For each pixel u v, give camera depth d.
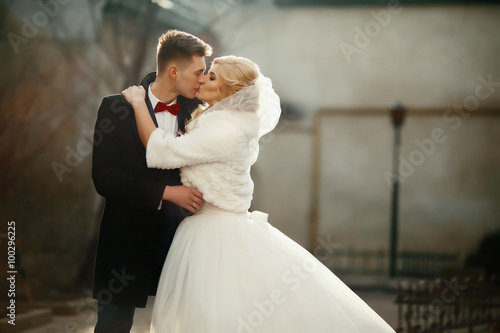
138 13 22.25
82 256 21.67
